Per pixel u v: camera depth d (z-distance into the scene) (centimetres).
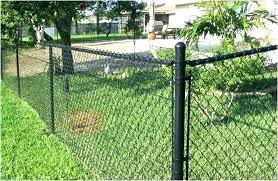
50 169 428
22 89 767
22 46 834
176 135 249
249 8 737
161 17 3938
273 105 537
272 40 1048
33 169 430
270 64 648
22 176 413
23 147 497
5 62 938
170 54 674
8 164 445
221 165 404
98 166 414
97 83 487
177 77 242
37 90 662
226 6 694
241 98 536
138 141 452
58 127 539
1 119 621
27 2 966
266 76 572
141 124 462
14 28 992
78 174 412
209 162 383
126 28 1639
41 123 597
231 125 498
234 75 457
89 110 499
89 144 447
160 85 390
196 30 693
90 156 435
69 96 526
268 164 383
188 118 262
